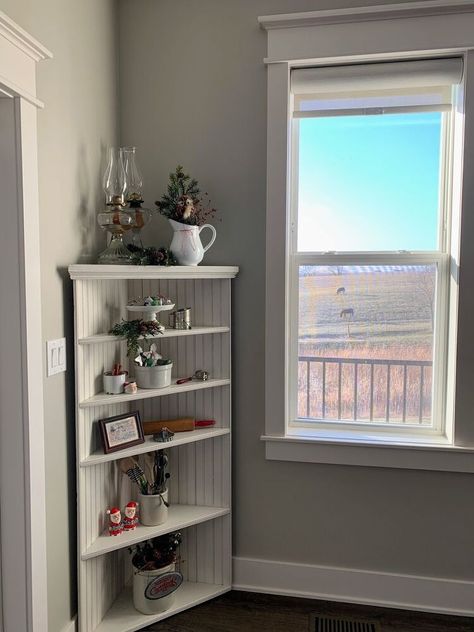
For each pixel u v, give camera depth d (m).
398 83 2.15
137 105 2.34
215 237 2.28
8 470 1.66
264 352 2.30
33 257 1.65
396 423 2.33
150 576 2.12
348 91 2.25
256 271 2.29
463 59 2.08
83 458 1.97
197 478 2.37
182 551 2.38
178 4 2.28
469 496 2.18
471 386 2.13
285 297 2.25
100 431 2.04
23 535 1.67
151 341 2.36
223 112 2.27
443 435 2.29
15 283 1.61
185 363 2.35
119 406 2.25
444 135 2.22
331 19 2.10
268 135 2.21
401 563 2.25
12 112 1.57
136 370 2.14
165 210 2.20
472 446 2.15
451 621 2.16
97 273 1.91
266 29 2.17
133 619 2.12
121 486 2.28
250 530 2.37
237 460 2.37
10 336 1.63
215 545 2.36
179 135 2.31
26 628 1.69
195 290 2.32
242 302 2.31
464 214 2.08
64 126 1.89
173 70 2.30
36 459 1.69
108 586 2.18
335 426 2.37
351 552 2.29
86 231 2.08
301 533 2.33
